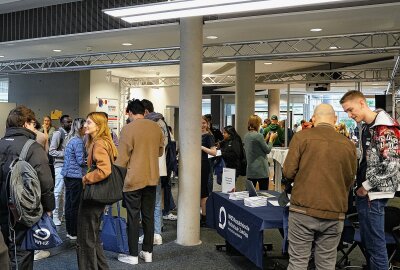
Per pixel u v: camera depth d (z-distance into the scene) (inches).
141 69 438.3
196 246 172.9
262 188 207.2
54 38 238.5
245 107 348.5
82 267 120.0
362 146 113.0
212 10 134.5
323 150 101.7
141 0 196.9
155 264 149.4
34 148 103.1
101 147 119.0
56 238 106.4
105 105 416.2
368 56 351.9
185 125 175.9
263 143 202.7
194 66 176.1
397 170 104.0
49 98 402.3
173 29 219.0
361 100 109.8
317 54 239.1
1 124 397.4
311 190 101.7
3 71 333.7
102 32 222.1
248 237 130.4
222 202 159.8
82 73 390.3
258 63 402.3
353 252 166.7
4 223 101.6
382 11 191.8
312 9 191.2
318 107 109.1
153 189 151.0
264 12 199.8
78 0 227.6
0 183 101.0
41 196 103.1
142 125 146.4
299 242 104.3
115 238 146.9
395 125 105.3
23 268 103.7
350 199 132.1
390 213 121.6
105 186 118.9
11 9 247.4
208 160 206.5
